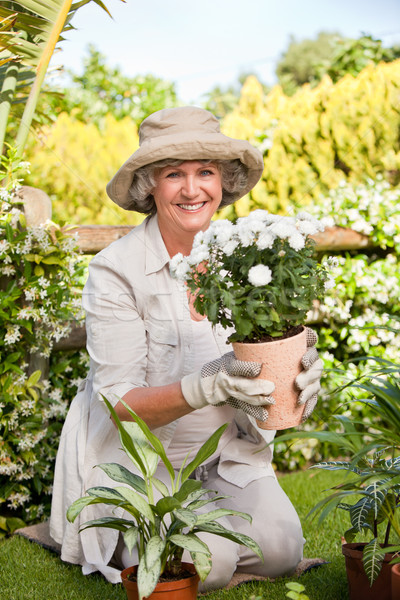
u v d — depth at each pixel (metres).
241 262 1.52
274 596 1.75
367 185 3.46
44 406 2.65
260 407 1.56
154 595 1.38
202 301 1.58
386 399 1.51
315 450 3.55
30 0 2.60
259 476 2.02
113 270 1.94
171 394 1.67
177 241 2.01
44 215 2.55
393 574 1.40
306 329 1.64
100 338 1.91
